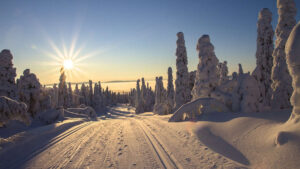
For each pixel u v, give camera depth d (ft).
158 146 23.57
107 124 50.31
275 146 16.98
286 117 24.08
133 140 27.43
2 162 19.06
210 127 29.01
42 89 67.72
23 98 60.64
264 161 16.30
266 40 54.65
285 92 39.34
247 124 25.12
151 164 17.70
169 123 41.65
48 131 34.06
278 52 41.09
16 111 27.91
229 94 43.24
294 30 19.07
